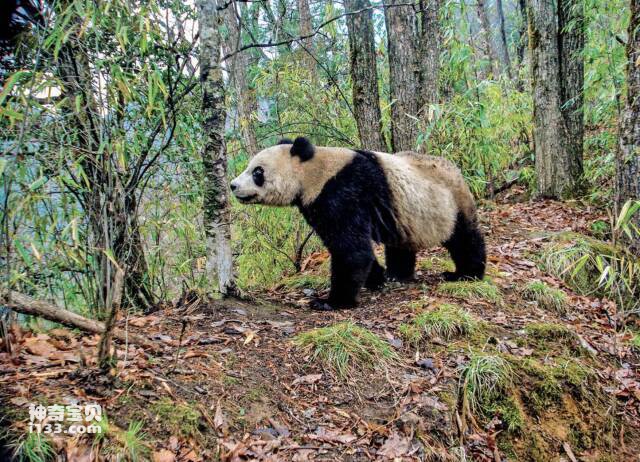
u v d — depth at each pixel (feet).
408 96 28.14
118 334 11.78
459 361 13.83
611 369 15.79
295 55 32.07
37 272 13.69
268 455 9.76
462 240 19.12
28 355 11.03
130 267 15.51
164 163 16.01
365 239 16.71
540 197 33.27
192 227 16.22
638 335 18.07
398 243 18.24
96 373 9.96
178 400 10.23
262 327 14.44
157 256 17.79
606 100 28.99
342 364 12.76
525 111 36.19
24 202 9.70
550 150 32.37
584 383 14.55
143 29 11.98
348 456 10.26
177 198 17.46
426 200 17.95
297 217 25.96
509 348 15.06
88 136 10.65
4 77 11.46
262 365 12.42
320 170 16.75
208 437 9.73
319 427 10.88
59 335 12.76
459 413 12.46
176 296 19.17
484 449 12.09
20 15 10.73
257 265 26.20
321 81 31.50
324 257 25.93
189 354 12.07
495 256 23.45
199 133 17.07
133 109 14.62
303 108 29.58
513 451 12.60
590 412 14.07
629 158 19.20
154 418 9.52
